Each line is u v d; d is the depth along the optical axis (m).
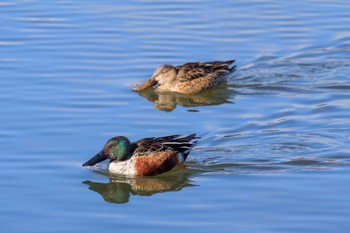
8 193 15.70
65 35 25.14
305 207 15.01
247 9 27.62
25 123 18.92
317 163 17.11
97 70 22.70
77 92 21.06
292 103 20.81
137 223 14.58
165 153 17.20
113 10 27.41
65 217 14.83
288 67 23.50
